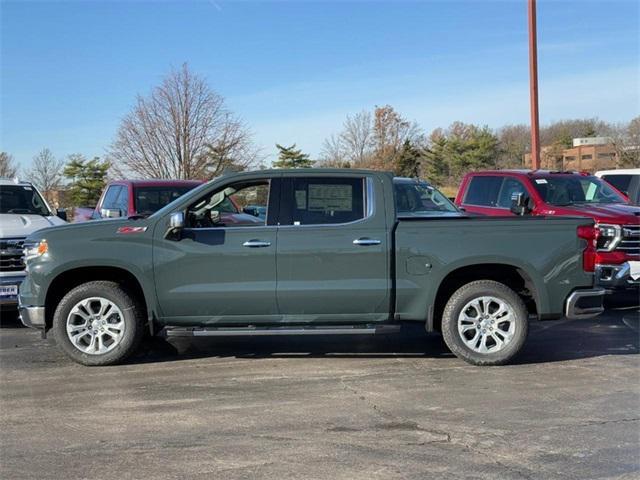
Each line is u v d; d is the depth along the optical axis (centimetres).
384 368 629
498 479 380
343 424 474
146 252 624
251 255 621
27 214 998
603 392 549
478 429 462
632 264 868
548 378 592
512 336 628
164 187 1072
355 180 641
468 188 1173
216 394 548
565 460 407
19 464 406
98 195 3778
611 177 1240
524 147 6081
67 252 624
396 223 628
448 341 633
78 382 587
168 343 738
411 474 387
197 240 625
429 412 499
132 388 568
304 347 717
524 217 640
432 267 624
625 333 784
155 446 434
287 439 445
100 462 408
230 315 631
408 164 4388
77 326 634
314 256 621
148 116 2494
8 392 557
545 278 628
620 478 382
